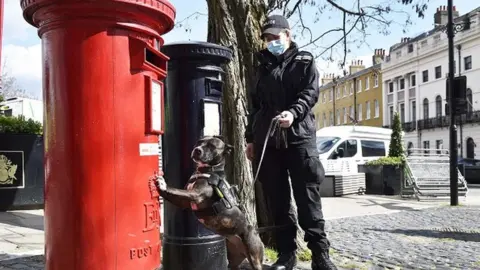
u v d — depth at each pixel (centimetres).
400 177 1503
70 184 256
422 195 1374
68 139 257
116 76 260
